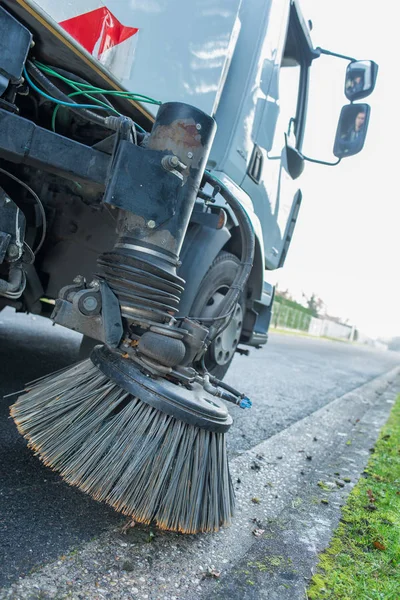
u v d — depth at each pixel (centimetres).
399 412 600
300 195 487
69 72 207
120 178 179
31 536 168
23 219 186
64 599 142
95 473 168
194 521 176
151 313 181
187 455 177
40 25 175
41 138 183
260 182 384
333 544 211
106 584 153
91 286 183
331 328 5134
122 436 171
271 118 383
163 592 156
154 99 229
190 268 275
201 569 174
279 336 2136
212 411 183
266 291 429
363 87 386
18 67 171
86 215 289
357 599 170
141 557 171
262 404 482
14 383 328
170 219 185
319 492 271
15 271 194
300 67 441
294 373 809
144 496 168
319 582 178
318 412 505
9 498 188
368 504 261
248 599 162
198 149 189
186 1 246
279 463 311
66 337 552
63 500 196
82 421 175
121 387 174
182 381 193
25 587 142
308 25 425
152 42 224
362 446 394
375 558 204
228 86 329
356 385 859
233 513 201
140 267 181
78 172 187
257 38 340
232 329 347
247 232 258
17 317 608
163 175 183
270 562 188
